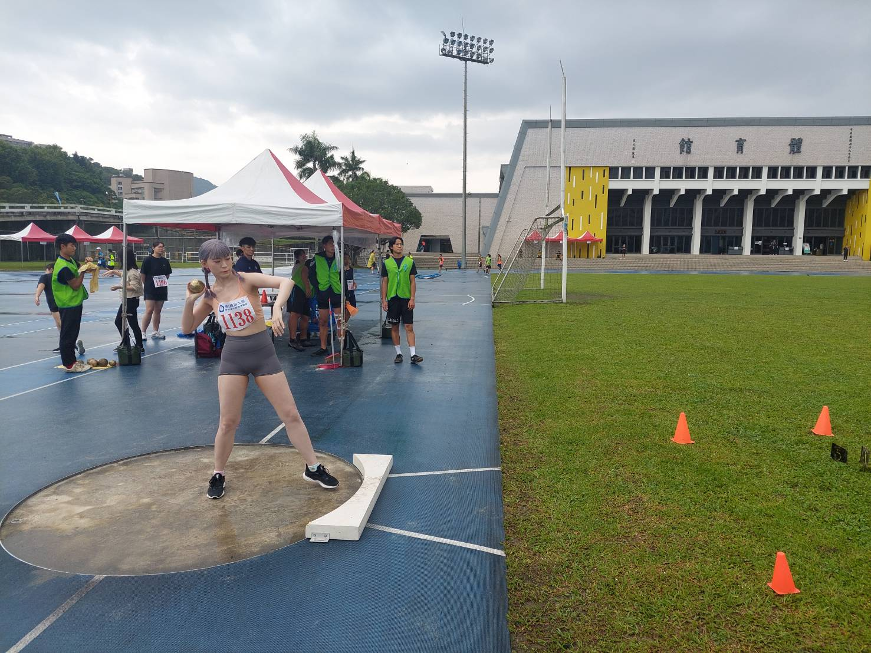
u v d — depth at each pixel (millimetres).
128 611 2863
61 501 4102
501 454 4984
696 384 7355
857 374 7910
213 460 4891
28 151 96062
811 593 2918
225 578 3150
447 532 3641
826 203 61312
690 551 3338
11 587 3066
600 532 3586
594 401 6602
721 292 23797
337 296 9562
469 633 2693
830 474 4422
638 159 60969
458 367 8688
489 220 71250
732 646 2564
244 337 4004
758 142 59875
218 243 3914
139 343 9859
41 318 15477
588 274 42500
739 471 4504
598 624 2738
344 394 7070
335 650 2580
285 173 9938
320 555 3383
